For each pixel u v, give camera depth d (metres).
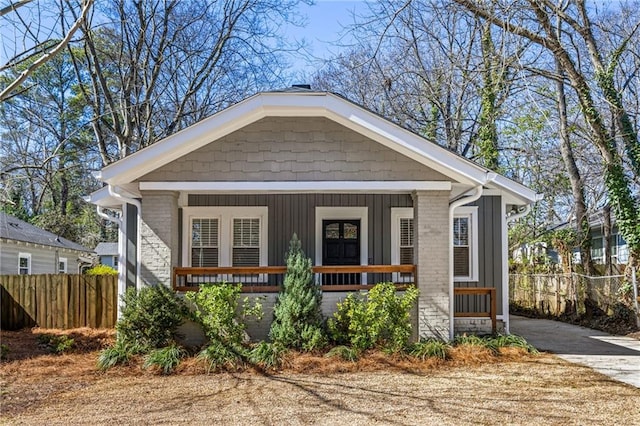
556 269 20.78
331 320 10.27
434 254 10.74
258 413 6.64
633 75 17.44
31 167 11.88
